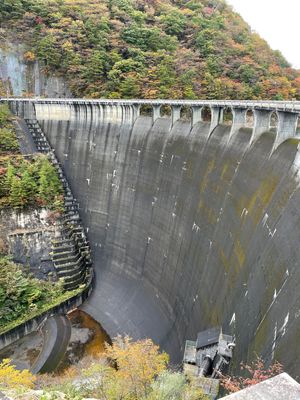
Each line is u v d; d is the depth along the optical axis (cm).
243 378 2373
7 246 5541
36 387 3106
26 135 7225
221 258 3891
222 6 10200
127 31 8169
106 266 6141
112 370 2789
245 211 3650
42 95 8388
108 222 6381
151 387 2089
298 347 2050
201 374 2975
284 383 666
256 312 2881
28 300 5012
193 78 7175
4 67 8244
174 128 5559
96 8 8875
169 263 5006
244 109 4278
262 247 3138
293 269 2531
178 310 4522
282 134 3459
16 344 4694
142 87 7300
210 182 4519
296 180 2959
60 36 8350
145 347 3106
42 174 6144
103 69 7831
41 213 5884
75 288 5566
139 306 5238
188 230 4747
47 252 5741
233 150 4269
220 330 3422
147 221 5675
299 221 2692
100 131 6825
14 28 8438
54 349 4588
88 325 5122
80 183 6981
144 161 5966
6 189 5756
